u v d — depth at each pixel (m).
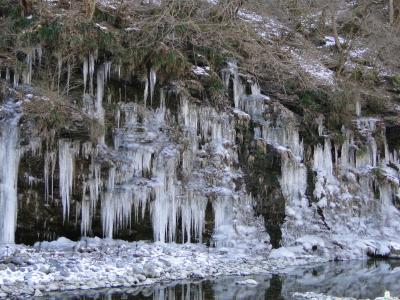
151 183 15.62
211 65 18.58
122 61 15.74
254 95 19.22
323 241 18.23
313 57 22.72
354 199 20.08
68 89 15.03
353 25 26.55
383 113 22.28
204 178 16.84
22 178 13.97
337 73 22.72
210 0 21.08
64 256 13.27
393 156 22.23
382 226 20.27
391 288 12.88
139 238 15.68
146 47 16.12
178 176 16.31
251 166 18.06
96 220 15.06
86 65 15.38
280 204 17.97
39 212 14.34
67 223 14.80
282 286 12.66
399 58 24.52
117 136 15.66
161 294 11.19
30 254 13.02
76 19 15.31
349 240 18.67
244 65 19.34
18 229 14.13
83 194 14.68
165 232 15.91
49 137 14.05
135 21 17.31
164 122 16.61
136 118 16.14
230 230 16.78
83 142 14.60
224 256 15.71
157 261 13.78
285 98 20.08
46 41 14.90
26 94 14.43
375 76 23.61
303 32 25.19
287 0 23.66
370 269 15.70
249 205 17.56
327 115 20.61
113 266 12.88
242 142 18.23
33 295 10.59
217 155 17.28
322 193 19.19
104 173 14.98
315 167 19.69
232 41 19.88
